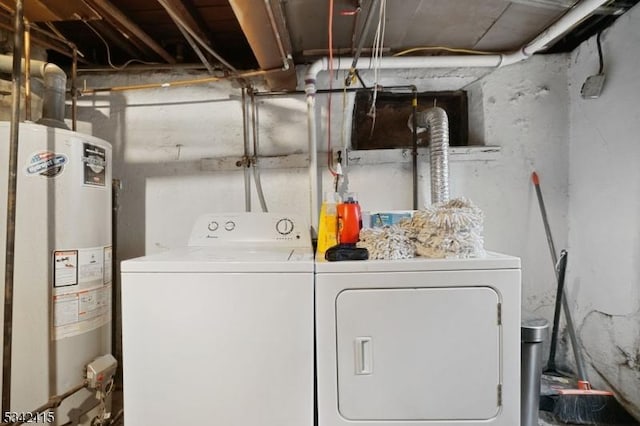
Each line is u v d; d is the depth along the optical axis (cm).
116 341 207
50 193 145
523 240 207
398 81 211
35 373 142
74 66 184
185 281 119
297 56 199
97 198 163
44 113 159
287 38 159
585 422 163
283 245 163
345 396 117
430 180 197
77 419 154
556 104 204
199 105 212
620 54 166
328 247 136
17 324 140
